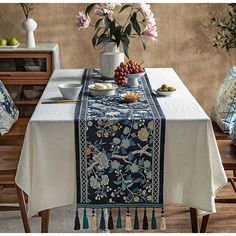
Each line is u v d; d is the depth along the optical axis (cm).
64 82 309
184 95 272
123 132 224
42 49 385
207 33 420
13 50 384
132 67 293
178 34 420
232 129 275
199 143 224
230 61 426
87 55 425
